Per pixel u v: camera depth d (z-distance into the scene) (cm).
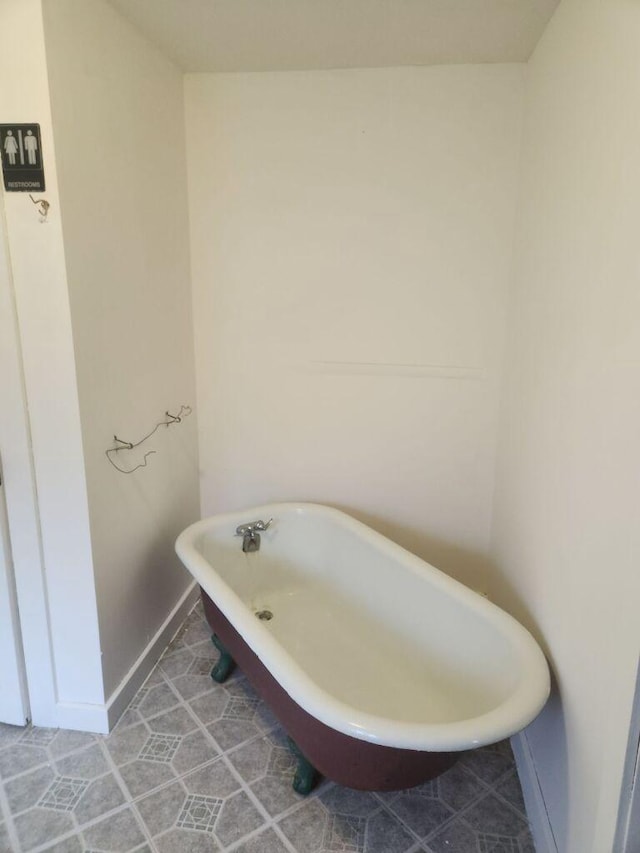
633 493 99
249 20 183
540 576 166
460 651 183
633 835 102
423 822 161
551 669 151
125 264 190
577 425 136
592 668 120
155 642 225
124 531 198
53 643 186
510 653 158
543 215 179
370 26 185
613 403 112
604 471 116
